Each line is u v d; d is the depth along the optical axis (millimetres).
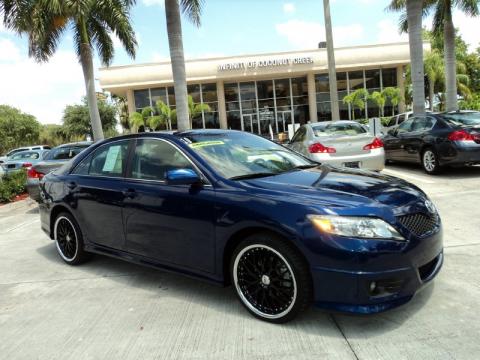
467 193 7742
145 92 31750
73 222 5082
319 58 30000
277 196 3307
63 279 4781
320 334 3148
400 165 12250
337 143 8453
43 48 15492
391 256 2963
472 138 9125
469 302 3486
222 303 3830
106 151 4844
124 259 4465
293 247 3158
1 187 11352
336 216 3020
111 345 3223
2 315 3910
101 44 17688
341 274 2961
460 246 4887
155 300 4004
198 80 30391
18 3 13648
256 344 3084
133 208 4230
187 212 3752
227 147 4316
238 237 3512
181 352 3055
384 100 29484
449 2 17266
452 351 2826
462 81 35125
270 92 32094
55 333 3480
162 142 4281
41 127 56562
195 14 12375
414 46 14031
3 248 6449
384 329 3156
